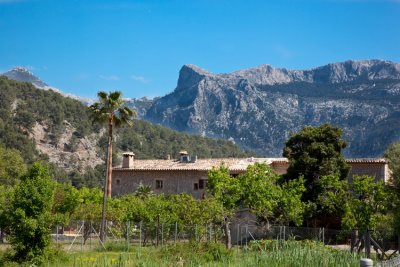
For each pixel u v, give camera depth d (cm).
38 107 15375
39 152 14088
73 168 14725
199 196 6450
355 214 3428
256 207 4294
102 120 5497
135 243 4759
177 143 19538
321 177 4766
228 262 2681
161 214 4784
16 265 2808
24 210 2922
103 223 4791
